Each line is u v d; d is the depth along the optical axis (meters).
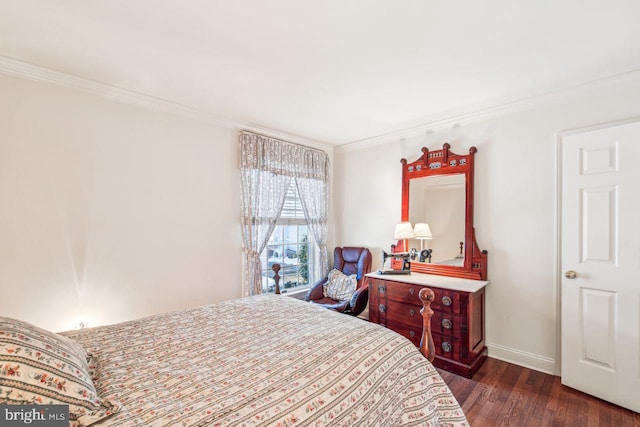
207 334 1.60
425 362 1.56
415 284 2.77
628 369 1.97
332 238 4.30
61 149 2.21
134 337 1.56
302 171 3.85
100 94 2.38
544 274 2.52
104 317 2.38
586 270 2.16
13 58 1.98
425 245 3.23
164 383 1.11
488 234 2.83
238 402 1.00
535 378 2.41
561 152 2.43
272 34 1.72
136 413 0.92
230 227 3.18
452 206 3.04
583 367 2.17
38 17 1.56
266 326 1.72
